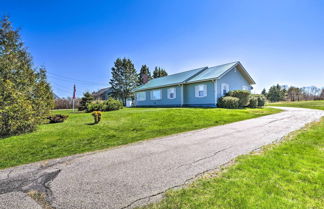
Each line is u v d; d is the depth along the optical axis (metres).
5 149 4.99
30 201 2.27
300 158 3.41
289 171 2.83
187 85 18.30
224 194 2.21
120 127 8.01
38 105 8.30
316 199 2.03
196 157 3.84
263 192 2.21
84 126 8.26
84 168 3.44
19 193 2.50
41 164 3.75
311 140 4.70
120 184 2.69
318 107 18.45
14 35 8.84
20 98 7.07
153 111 12.26
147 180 2.79
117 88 37.22
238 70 18.39
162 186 2.56
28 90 8.05
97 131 7.26
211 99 15.90
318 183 2.40
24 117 7.04
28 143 5.61
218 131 6.69
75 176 3.06
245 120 9.20
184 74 20.84
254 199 2.06
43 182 2.85
